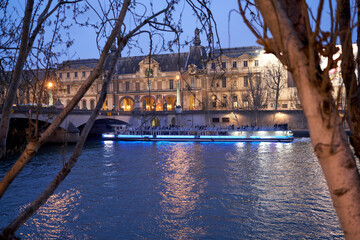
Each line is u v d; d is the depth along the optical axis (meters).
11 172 2.88
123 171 30.58
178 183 25.73
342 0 2.66
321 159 1.97
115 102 93.75
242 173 28.72
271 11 1.97
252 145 49.09
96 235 15.90
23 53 3.25
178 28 3.79
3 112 3.22
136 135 60.00
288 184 24.62
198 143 53.97
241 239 15.40
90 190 23.73
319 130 1.93
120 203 20.67
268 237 15.52
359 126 2.74
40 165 33.31
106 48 3.18
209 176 27.91
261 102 69.50
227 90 80.88
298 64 1.92
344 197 1.93
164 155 40.34
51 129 3.00
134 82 92.44
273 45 2.06
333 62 1.97
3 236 2.71
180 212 18.92
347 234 1.96
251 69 79.62
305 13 1.93
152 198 21.72
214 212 18.88
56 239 15.60
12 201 20.88
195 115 72.25
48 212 19.12
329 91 1.94
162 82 88.69
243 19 2.07
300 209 19.11
